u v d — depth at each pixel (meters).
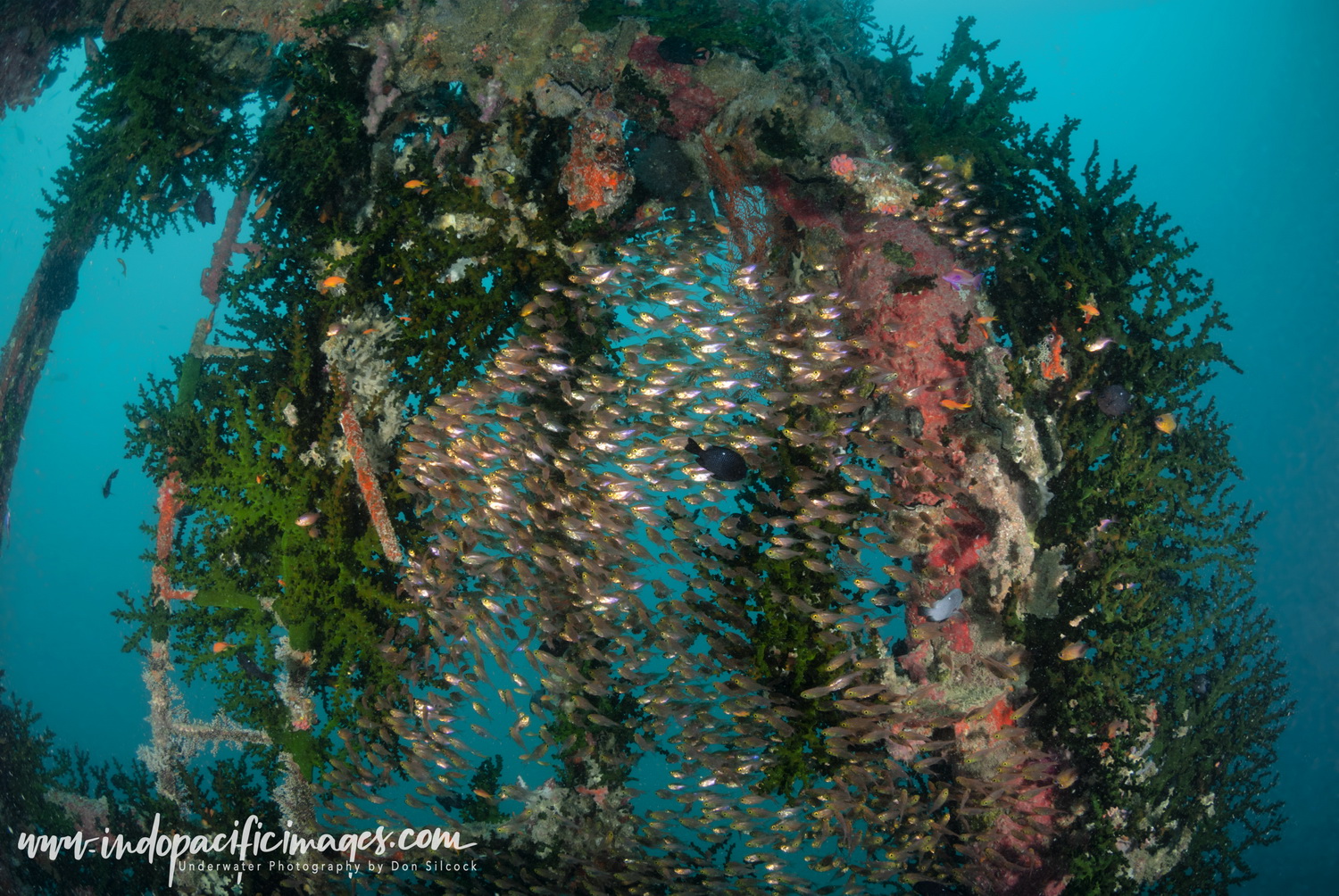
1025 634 1.26
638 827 1.36
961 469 1.30
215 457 1.34
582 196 1.33
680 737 1.27
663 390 1.27
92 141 1.36
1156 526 1.29
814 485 1.23
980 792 1.26
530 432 1.30
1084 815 1.26
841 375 1.32
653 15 1.31
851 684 1.25
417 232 1.35
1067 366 1.34
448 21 1.33
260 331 1.38
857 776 1.20
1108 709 1.26
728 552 1.25
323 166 1.32
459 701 1.27
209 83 1.35
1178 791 1.29
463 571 1.34
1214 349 1.32
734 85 1.36
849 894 1.16
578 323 1.38
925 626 1.18
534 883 1.33
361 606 1.35
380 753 1.32
